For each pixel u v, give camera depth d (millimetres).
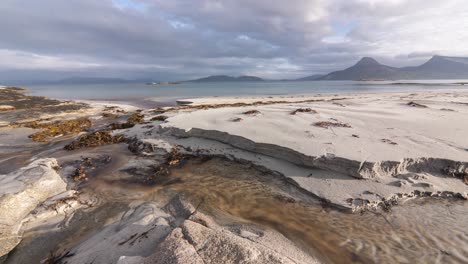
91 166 12492
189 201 9016
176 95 62500
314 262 6016
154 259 4961
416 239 6754
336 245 6688
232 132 13117
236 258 4949
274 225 7574
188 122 15898
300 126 14023
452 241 6613
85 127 22047
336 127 13734
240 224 7605
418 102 23469
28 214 8023
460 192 8516
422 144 10914
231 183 10266
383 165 9367
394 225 7348
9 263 6500
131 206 8867
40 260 6535
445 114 16891
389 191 8602
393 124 14297
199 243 5359
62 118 27141
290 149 10656
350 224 7512
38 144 17062
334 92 59000
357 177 9312
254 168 11312
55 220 8078
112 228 7387
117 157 13664
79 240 7129
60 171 11828
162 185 10383
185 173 11367
